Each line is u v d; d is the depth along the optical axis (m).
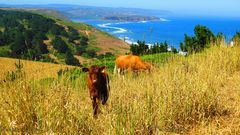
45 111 5.91
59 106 6.09
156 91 7.40
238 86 8.77
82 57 107.31
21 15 171.88
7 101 5.94
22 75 6.47
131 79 10.19
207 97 7.13
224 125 6.51
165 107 6.74
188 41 20.53
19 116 5.78
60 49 110.69
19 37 114.50
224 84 9.27
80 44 134.50
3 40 112.31
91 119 6.37
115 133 5.84
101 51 122.81
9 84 6.31
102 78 8.23
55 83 6.79
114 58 24.48
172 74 8.71
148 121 6.34
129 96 7.68
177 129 6.47
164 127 6.48
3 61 52.09
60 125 5.79
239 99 7.75
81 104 6.93
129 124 6.04
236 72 10.91
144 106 6.68
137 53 23.30
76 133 5.85
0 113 5.80
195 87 7.32
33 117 5.89
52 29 149.25
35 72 6.93
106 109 7.27
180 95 7.12
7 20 158.88
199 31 20.88
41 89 6.46
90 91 8.09
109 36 156.12
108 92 8.41
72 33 152.12
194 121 6.79
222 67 11.09
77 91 7.66
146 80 8.86
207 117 7.04
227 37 14.00
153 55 18.17
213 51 12.48
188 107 6.89
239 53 12.09
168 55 12.98
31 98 6.02
